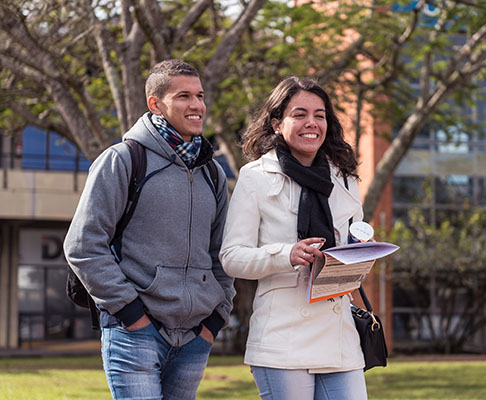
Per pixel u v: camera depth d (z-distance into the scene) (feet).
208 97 32.37
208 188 12.49
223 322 12.82
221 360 58.90
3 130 46.65
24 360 60.23
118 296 11.34
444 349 68.23
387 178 43.37
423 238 66.54
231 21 43.80
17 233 76.69
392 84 46.78
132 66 31.65
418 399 32.17
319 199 11.78
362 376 12.04
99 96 46.19
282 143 12.27
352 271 11.37
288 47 40.27
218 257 12.73
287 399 11.50
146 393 11.55
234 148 52.19
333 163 12.45
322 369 11.69
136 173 11.83
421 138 70.59
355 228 11.61
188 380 12.50
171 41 31.58
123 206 11.78
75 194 70.54
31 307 76.84
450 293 68.33
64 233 77.97
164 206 11.85
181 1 40.29
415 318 68.49
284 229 11.74
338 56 44.52
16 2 28.40
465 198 70.28
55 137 74.38
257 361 11.68
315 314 11.63
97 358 63.26
